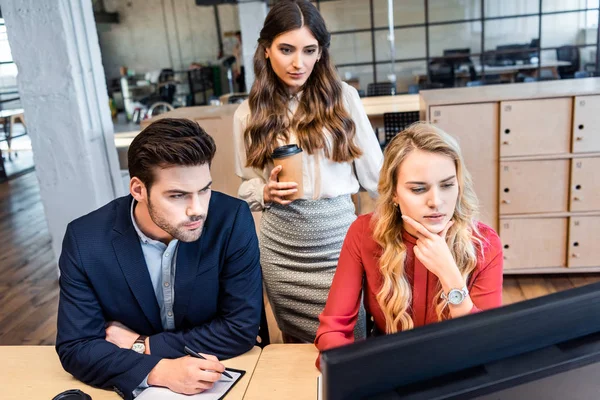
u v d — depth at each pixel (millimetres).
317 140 1628
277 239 1714
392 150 1200
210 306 1339
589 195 2918
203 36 13070
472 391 583
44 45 3148
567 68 8312
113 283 1265
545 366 602
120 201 1331
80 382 1242
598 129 2812
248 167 1772
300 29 1549
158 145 1070
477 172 2969
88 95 3338
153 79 12352
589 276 3197
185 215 1124
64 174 3361
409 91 7277
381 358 581
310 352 1297
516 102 2826
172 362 1180
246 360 1276
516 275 3301
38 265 4121
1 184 7148
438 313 1199
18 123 9805
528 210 2992
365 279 1363
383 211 1247
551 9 8367
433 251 1150
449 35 8930
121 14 13102
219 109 3178
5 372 1297
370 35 9172
